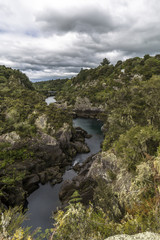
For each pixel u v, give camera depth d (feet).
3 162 84.84
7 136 99.25
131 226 16.72
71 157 117.39
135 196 32.58
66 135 123.03
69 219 17.02
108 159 70.23
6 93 199.31
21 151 95.14
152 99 97.96
